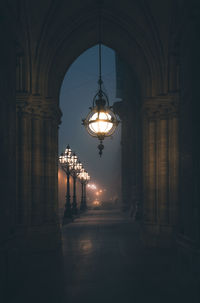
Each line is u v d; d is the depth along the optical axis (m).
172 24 8.80
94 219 22.92
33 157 10.75
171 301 5.27
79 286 6.18
